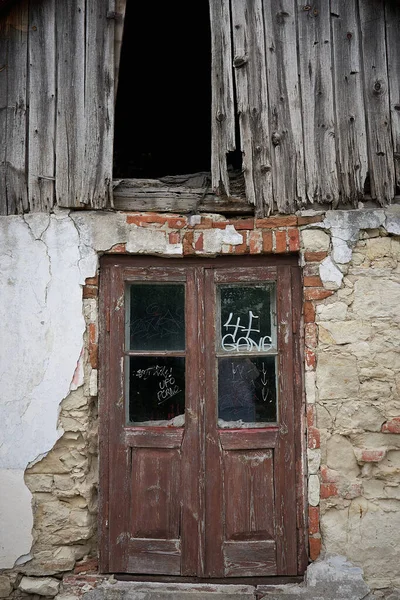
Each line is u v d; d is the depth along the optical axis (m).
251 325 4.05
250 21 4.10
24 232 4.02
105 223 4.01
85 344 3.96
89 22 4.12
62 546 3.89
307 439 3.85
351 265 3.90
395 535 3.75
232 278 4.06
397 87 4.05
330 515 3.79
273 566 3.87
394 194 4.00
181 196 4.12
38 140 4.09
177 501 3.94
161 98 6.67
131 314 4.09
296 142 4.04
